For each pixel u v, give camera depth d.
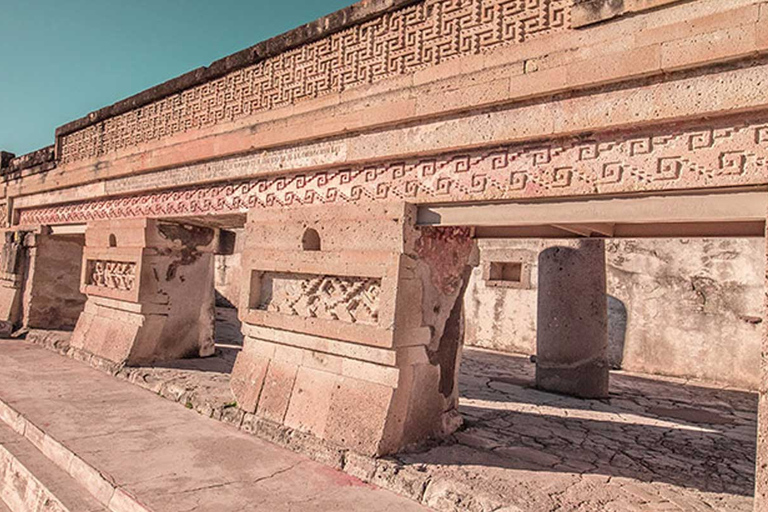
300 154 4.53
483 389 6.47
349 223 4.10
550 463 3.76
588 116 2.95
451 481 3.24
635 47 2.80
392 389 3.68
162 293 6.62
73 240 9.27
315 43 4.51
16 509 3.73
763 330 2.38
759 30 2.39
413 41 3.82
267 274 4.85
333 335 4.02
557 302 6.61
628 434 4.75
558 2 3.14
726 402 6.66
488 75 3.36
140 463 3.61
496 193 3.35
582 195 3.03
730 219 2.63
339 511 3.03
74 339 7.41
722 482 3.62
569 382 6.44
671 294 8.65
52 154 8.41
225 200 5.36
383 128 3.92
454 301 4.33
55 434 4.09
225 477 3.44
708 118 2.63
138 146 6.50
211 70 5.46
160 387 5.55
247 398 4.59
